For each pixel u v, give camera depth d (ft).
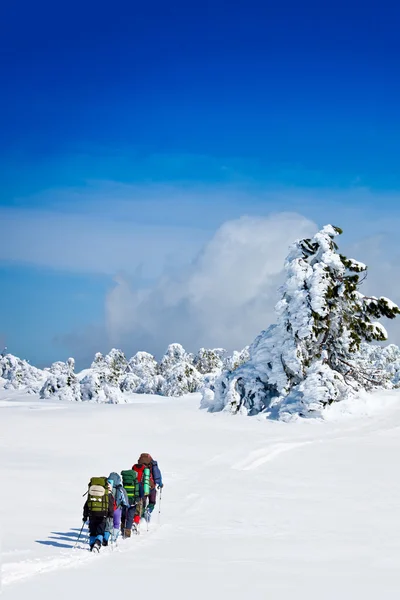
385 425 131.85
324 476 75.97
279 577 29.22
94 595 24.48
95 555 34.55
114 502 38.09
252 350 167.22
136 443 104.68
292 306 156.66
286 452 98.94
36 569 29.66
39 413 155.94
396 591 26.84
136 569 30.40
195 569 30.71
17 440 102.47
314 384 146.00
